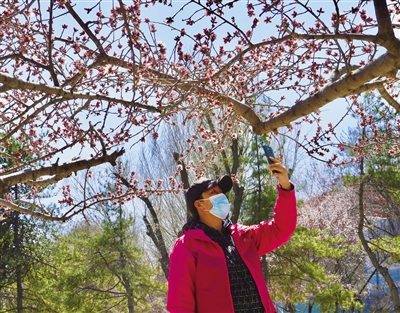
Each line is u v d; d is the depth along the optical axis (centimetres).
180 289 299
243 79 597
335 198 2455
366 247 1534
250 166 1888
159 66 537
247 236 331
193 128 1970
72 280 1931
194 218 330
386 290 2252
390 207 2117
